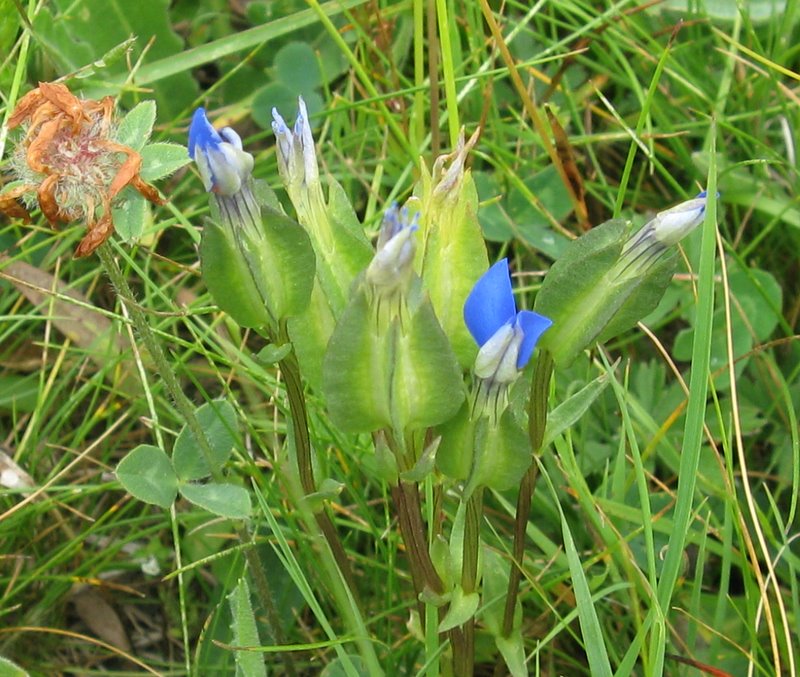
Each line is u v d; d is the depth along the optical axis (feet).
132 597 0.81
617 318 0.53
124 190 0.56
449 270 0.54
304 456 0.58
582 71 0.96
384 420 0.52
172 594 0.81
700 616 0.73
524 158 0.93
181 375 0.86
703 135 0.91
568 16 0.90
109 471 0.80
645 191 0.93
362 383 0.51
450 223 0.54
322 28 0.96
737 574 0.78
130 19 0.90
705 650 0.71
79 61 0.87
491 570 0.63
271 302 0.52
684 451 0.56
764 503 0.80
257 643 0.61
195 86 0.94
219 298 0.53
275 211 0.50
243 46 0.84
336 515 0.78
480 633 0.71
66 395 0.84
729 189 0.88
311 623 0.78
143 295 0.87
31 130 0.54
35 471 0.81
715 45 0.96
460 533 0.60
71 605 0.81
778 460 0.80
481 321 0.50
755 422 0.81
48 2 0.91
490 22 0.77
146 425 0.82
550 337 0.53
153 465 0.63
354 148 0.91
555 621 0.74
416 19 0.77
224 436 0.66
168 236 0.90
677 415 0.74
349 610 0.58
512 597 0.61
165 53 0.92
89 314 0.85
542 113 0.90
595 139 0.88
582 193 0.83
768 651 0.72
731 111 0.93
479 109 0.92
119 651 0.73
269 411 0.82
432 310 0.48
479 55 0.92
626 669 0.57
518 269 0.88
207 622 0.71
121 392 0.81
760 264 0.89
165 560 0.81
